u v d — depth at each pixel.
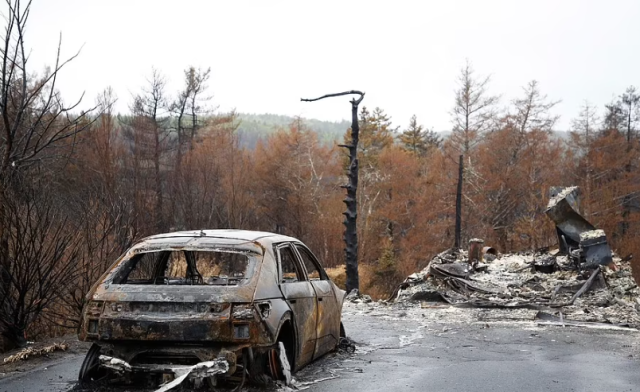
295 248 8.44
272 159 68.62
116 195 14.84
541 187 61.12
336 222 60.41
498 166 63.69
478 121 67.50
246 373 6.76
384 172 67.44
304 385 7.46
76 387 7.00
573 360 9.50
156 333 6.48
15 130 9.35
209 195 38.62
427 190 65.06
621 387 7.66
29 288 9.59
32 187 10.30
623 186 62.75
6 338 9.58
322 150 72.25
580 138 69.81
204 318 6.47
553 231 59.34
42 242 9.58
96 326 6.70
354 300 18.70
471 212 63.06
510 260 23.45
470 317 14.93
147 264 11.80
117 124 64.25
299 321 7.58
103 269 11.63
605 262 20.00
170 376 6.57
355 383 7.65
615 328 13.23
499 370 8.65
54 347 9.59
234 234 7.65
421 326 13.43
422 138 91.25
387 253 52.25
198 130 69.00
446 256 24.05
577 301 17.19
